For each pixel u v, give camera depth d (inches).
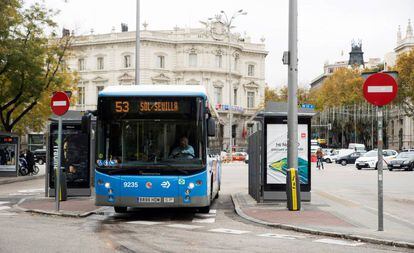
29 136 3038.9
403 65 2743.6
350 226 530.9
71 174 823.1
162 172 570.9
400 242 434.6
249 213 637.3
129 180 570.6
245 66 4170.8
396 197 887.1
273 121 740.0
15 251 390.0
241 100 4133.9
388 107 3673.7
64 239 449.7
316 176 1563.7
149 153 574.2
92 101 3905.0
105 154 577.6
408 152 2025.1
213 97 3880.4
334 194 928.3
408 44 3912.4
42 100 1726.1
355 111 3988.7
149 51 3779.5
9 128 1614.2
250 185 869.2
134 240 449.4
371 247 429.7
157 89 584.1
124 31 4151.1
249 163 887.7
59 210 665.6
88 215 640.4
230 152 2938.0
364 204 763.4
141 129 577.9
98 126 581.3
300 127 743.7
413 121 3823.8
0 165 1472.7
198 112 578.6
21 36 1441.9
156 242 439.8
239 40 4124.0
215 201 817.5
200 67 3841.0
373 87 501.4
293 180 663.8
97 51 3890.3
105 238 457.7
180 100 578.2
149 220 595.2
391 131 4197.8
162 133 577.3
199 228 529.7
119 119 577.9
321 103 4259.4
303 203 746.2
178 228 528.7
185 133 577.3
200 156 575.8
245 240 454.9
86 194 824.3
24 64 1421.0
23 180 1432.1
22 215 637.9
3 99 1553.9
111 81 3838.6
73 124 824.3
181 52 3843.5
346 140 4402.1
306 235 490.3
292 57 677.3
